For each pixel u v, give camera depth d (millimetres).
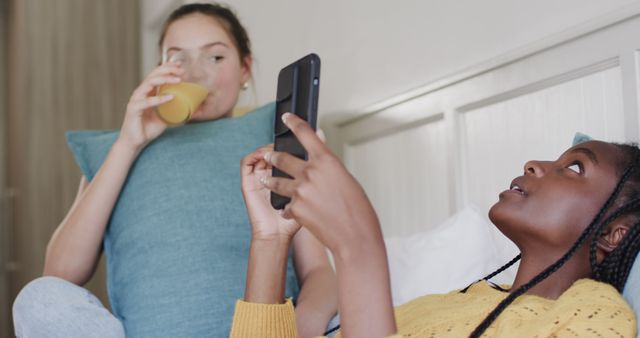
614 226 884
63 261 1417
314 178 637
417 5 1803
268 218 939
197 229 1371
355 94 2119
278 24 2615
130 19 3738
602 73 1254
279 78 794
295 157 676
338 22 2201
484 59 1553
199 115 1560
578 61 1286
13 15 3689
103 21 3678
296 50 2482
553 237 882
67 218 1502
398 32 1882
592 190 883
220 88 1566
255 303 924
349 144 2164
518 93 1447
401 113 1846
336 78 2234
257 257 938
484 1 1555
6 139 3900
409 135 1835
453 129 1631
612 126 1229
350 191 640
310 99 727
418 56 1798
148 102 1343
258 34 2785
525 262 919
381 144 1985
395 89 1900
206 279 1328
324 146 651
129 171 1456
